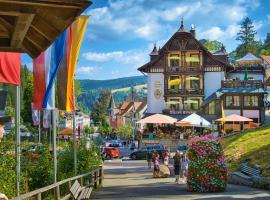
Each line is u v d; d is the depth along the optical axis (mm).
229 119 64938
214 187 23625
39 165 20766
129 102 184750
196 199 20125
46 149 21516
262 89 81000
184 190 25031
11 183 14797
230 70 89688
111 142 100000
